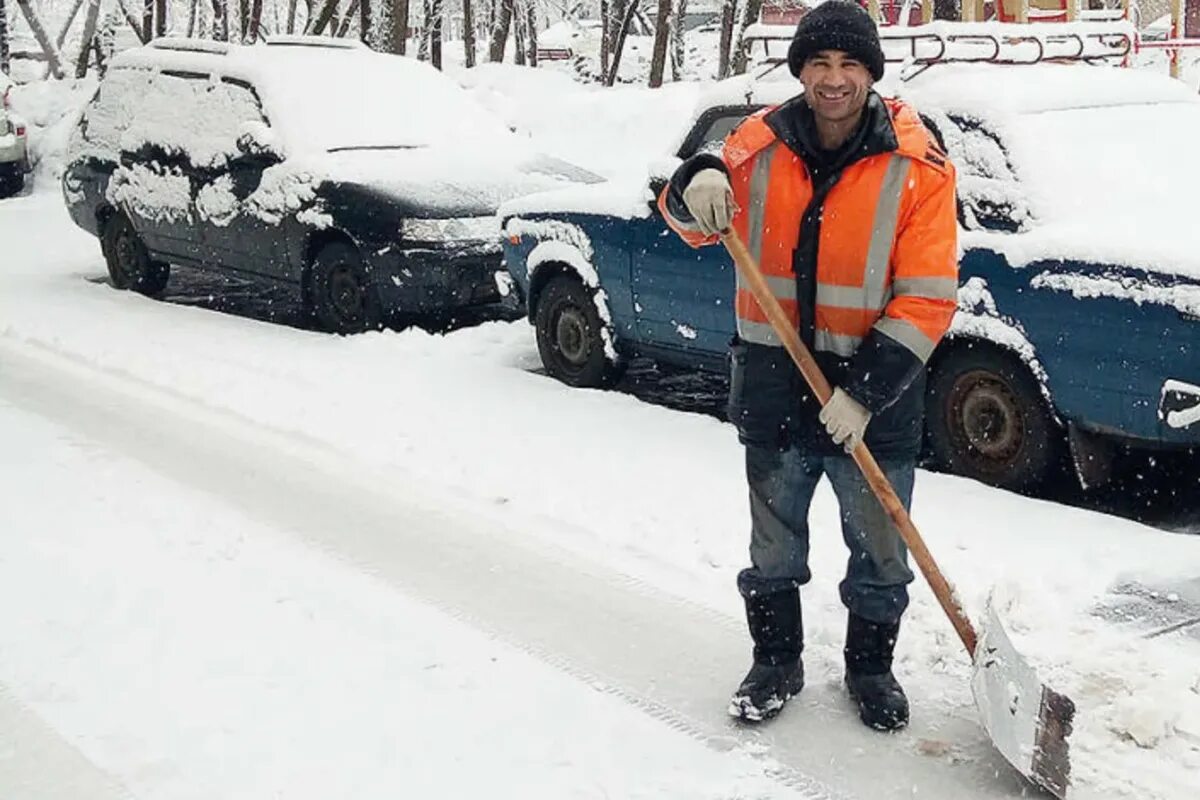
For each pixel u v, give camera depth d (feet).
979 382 18.93
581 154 58.08
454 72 79.05
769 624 12.71
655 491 18.99
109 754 12.04
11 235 45.03
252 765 11.85
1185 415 16.74
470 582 16.02
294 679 13.47
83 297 34.40
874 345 11.35
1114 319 17.16
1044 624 14.48
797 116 11.65
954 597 11.73
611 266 23.89
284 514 18.31
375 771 11.76
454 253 28.40
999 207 18.78
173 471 20.15
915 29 20.53
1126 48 24.21
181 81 34.04
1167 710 12.34
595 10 129.80
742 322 12.26
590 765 11.91
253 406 23.68
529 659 13.99
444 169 30.22
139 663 13.78
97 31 84.99
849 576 12.66
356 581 16.02
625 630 14.70
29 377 25.88
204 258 32.89
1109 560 16.08
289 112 31.27
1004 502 18.17
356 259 29.40
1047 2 38.22
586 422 22.53
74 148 37.01
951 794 11.43
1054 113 19.74
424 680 13.50
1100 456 18.39
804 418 12.11
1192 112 21.20
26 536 17.31
